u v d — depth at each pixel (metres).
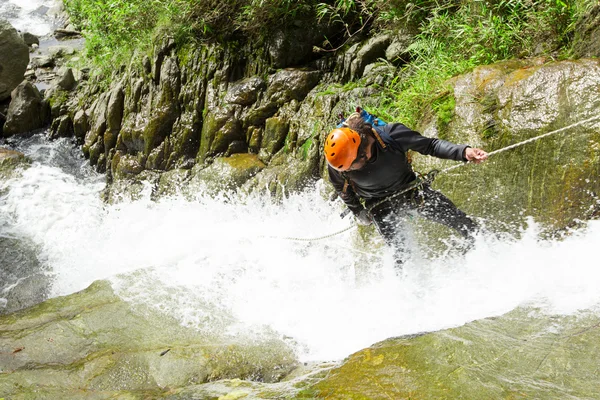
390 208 4.39
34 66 10.78
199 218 6.82
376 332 4.09
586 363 2.99
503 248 4.44
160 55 7.84
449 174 4.88
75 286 5.91
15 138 9.25
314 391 3.27
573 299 3.59
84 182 8.27
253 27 7.26
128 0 8.83
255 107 7.16
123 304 5.00
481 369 3.10
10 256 6.57
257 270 5.52
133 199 7.62
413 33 6.68
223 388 3.62
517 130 4.57
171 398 3.58
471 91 5.04
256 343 4.26
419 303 4.29
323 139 6.52
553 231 4.37
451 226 4.40
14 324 4.87
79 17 12.07
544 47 5.36
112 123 8.21
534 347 3.19
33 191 7.89
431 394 2.98
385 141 3.99
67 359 4.29
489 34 5.65
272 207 6.58
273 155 7.00
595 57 4.65
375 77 6.63
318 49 7.10
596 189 4.21
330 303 4.73
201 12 7.63
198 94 7.54
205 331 4.52
